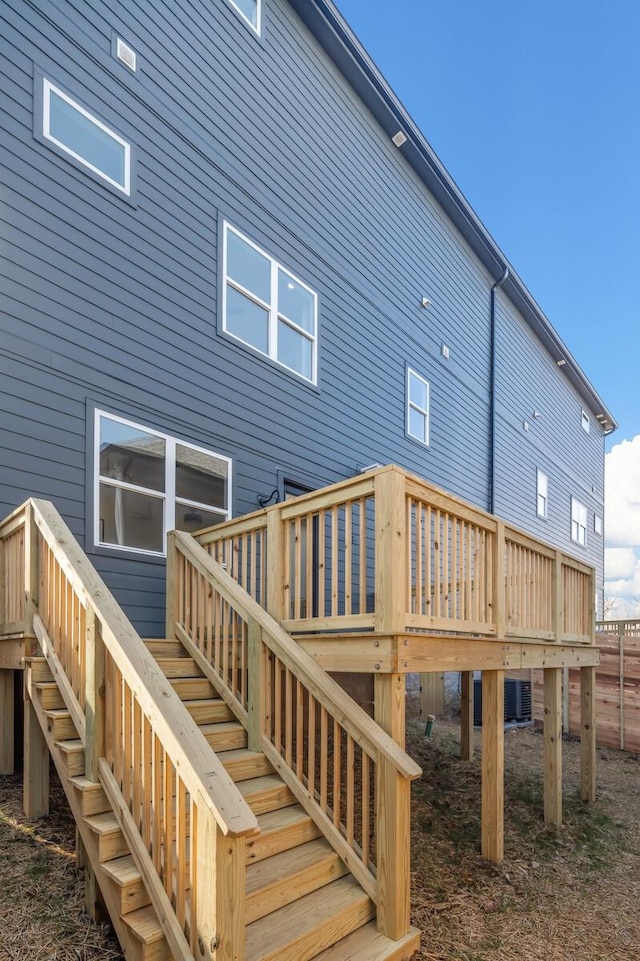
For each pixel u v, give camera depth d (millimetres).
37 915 2830
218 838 2143
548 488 15227
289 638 3914
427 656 3676
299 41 7664
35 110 4816
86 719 2965
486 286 12586
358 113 8758
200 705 3945
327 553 7477
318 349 7707
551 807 5359
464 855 4500
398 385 9367
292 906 2982
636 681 8719
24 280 4660
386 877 3094
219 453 6180
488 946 3402
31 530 3752
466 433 11430
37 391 4684
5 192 4578
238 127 6691
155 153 5762
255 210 6855
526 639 5098
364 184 8812
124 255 5406
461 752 6781
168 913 2377
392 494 3467
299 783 3598
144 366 5504
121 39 5523
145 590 5316
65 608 3332
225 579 4254
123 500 5254
